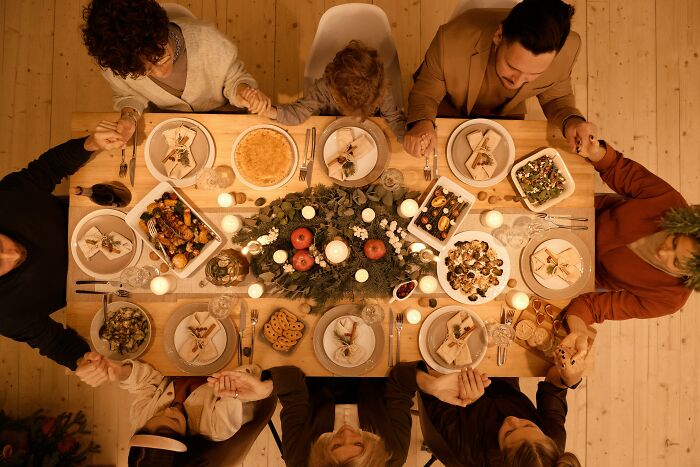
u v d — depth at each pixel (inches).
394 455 64.6
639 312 70.3
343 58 58.4
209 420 67.1
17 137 104.1
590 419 106.0
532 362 70.2
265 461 101.3
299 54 106.2
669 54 110.2
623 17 109.6
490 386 76.0
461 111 79.7
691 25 110.4
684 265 62.2
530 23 52.7
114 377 65.0
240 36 105.7
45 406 100.3
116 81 67.0
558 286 71.2
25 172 68.1
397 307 69.9
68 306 68.6
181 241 66.9
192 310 68.4
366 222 67.6
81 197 69.3
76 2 105.0
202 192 69.7
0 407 99.6
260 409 73.4
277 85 106.0
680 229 61.7
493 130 71.7
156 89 68.5
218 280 66.3
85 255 68.3
